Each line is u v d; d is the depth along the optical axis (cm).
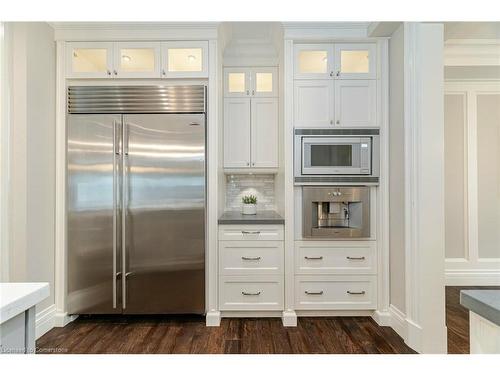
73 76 272
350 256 274
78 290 270
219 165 288
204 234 270
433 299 224
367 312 280
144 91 272
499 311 82
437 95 224
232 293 273
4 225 229
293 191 273
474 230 378
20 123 237
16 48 236
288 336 245
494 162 378
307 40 273
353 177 270
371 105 275
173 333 251
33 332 106
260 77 339
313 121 275
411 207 234
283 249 273
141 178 268
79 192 269
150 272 269
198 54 288
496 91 377
